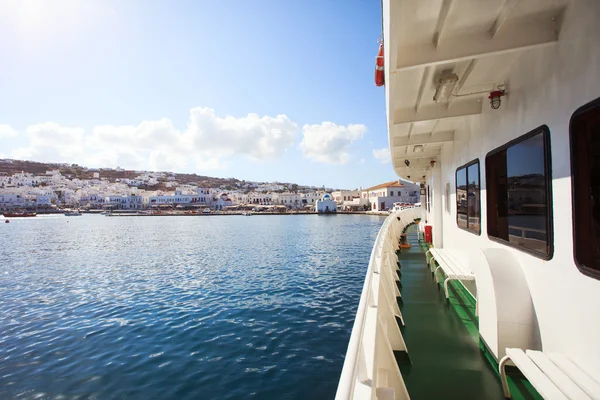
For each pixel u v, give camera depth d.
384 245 5.34
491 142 4.28
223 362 9.23
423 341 4.10
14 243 46.03
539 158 2.93
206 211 153.62
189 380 8.39
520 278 3.24
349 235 47.25
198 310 14.34
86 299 17.23
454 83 3.45
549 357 2.53
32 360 10.03
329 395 7.48
